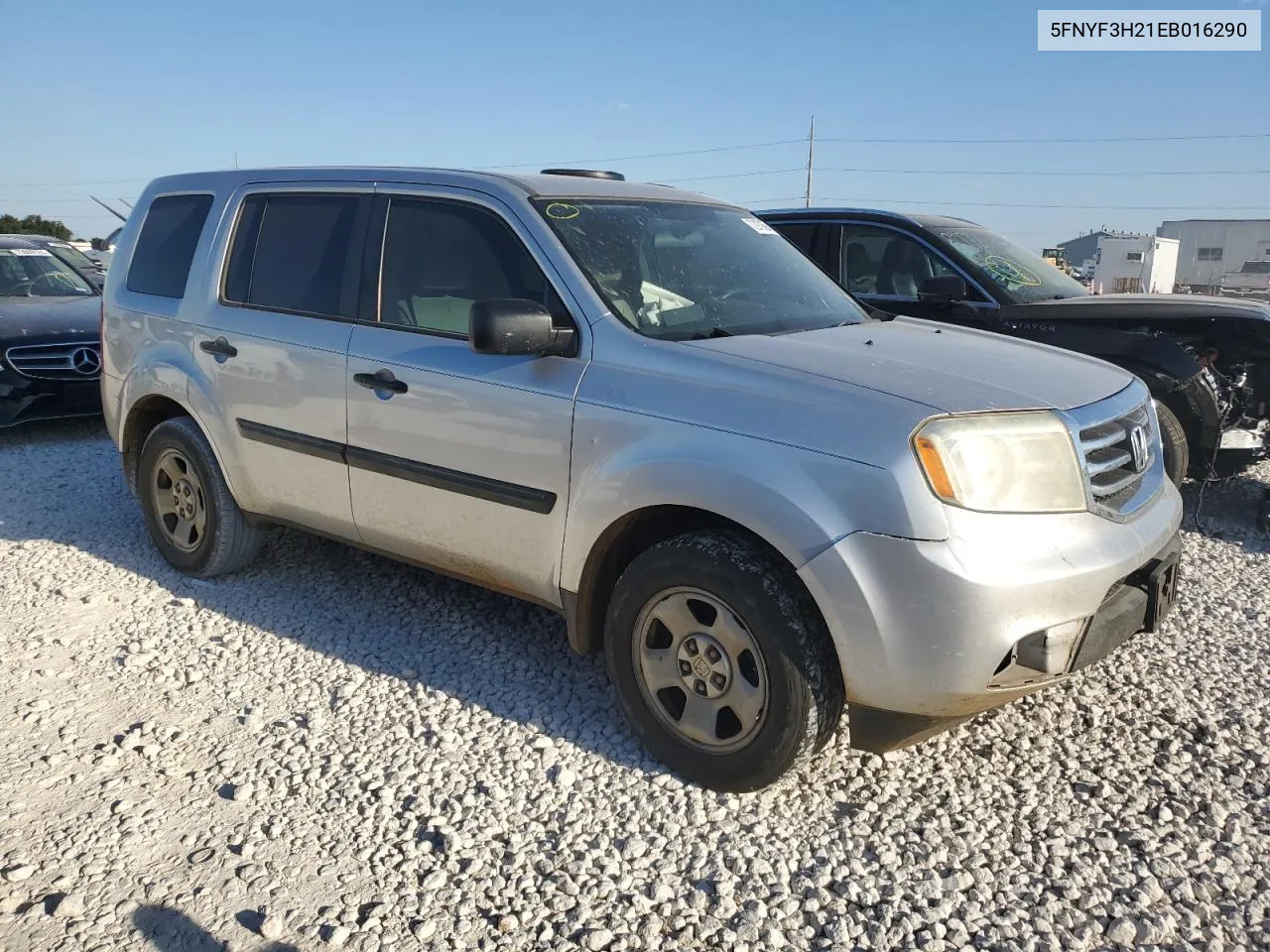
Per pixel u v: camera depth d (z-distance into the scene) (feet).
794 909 8.87
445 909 8.84
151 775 10.77
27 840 9.64
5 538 18.52
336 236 14.23
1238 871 9.37
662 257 12.85
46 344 26.25
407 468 12.84
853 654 9.51
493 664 13.50
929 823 10.09
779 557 10.03
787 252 14.99
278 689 12.77
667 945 8.46
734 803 10.41
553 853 9.59
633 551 11.68
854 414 9.59
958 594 9.05
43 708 12.09
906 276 22.47
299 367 14.01
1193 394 19.25
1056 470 9.77
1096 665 13.51
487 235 12.63
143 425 17.37
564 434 11.24
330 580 16.47
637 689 11.07
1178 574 11.32
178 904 8.83
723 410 10.22
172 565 16.84
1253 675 13.33
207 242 15.93
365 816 10.12
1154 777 10.90
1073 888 9.10
